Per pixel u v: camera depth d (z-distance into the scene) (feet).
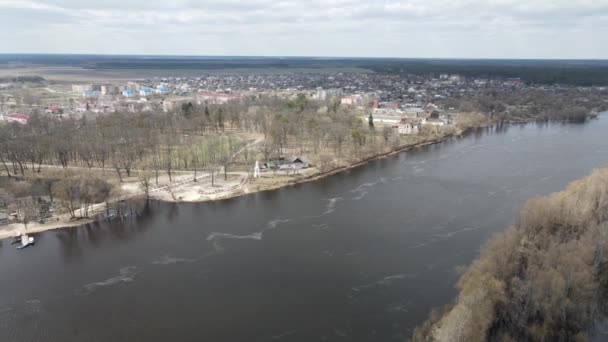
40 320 374.84
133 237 545.03
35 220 591.37
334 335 348.38
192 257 486.79
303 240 525.75
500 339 318.45
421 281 425.69
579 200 469.16
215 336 350.43
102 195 641.40
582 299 341.62
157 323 368.48
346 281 429.38
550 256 372.58
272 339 345.51
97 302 400.67
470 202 646.74
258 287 421.59
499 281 354.33
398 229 552.82
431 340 321.52
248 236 541.75
